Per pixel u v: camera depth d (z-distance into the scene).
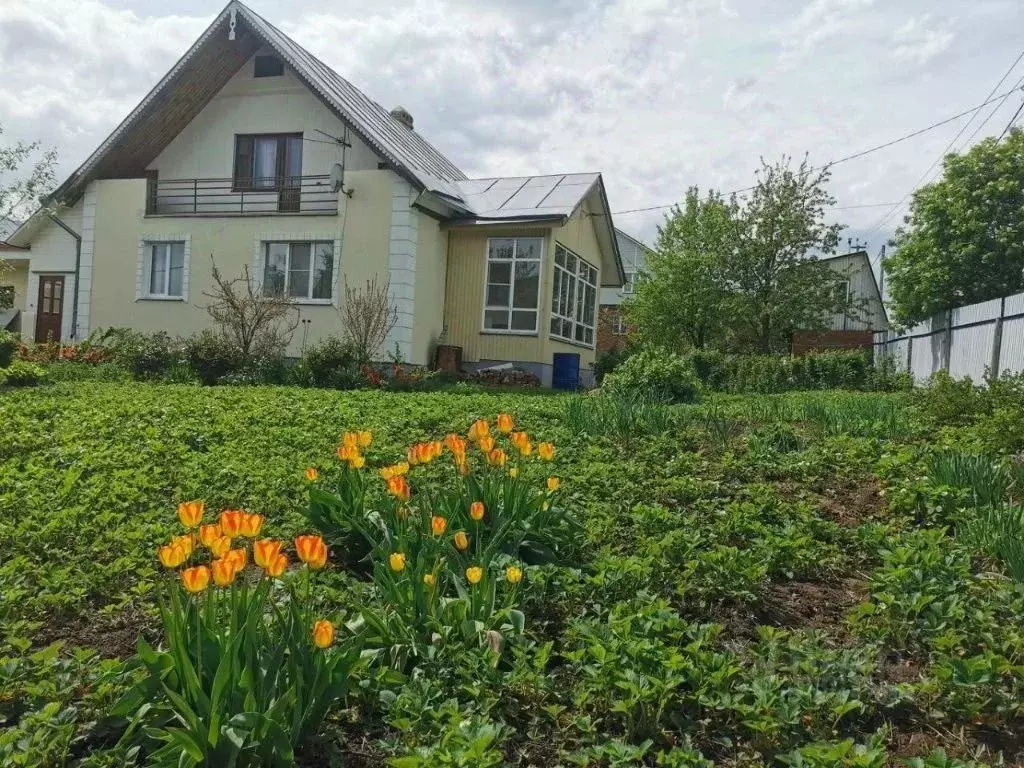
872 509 5.62
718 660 3.08
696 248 30.19
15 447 7.22
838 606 4.04
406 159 18.02
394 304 17.80
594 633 3.31
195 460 6.67
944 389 9.23
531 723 2.89
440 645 3.18
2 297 22.34
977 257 22.94
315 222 18.45
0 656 3.29
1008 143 23.00
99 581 4.02
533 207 19.44
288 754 2.45
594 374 24.12
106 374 14.73
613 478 6.12
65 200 20.56
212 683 2.62
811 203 28.61
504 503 4.40
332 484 5.77
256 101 19.70
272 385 14.40
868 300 30.05
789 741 2.78
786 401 12.76
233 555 2.64
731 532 4.81
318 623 2.58
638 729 2.85
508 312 19.41
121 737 2.68
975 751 2.82
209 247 19.28
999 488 5.36
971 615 3.56
